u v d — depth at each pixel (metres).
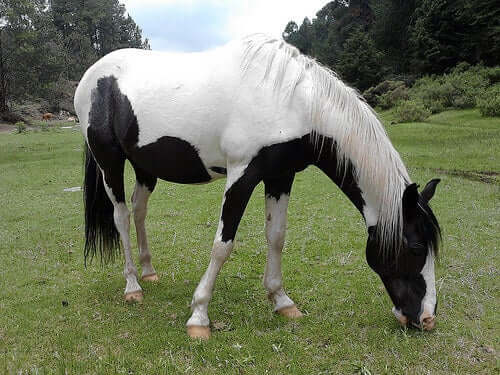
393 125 17.94
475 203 5.87
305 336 2.74
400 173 2.49
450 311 2.98
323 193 6.97
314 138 2.58
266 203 3.02
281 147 2.54
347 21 46.09
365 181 2.50
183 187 8.02
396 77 31.17
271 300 3.14
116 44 73.12
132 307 3.27
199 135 2.71
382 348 2.55
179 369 2.41
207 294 2.78
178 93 2.78
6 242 4.96
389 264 2.49
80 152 14.07
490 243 4.32
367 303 3.18
